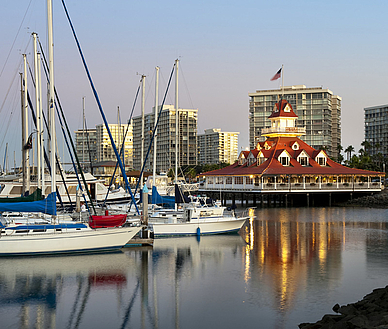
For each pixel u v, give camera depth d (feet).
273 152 285.02
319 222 171.83
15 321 65.57
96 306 71.82
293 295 76.18
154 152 150.92
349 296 75.31
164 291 79.25
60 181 174.19
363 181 301.22
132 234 108.78
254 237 133.28
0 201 102.53
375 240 129.18
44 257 101.14
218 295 76.74
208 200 159.22
